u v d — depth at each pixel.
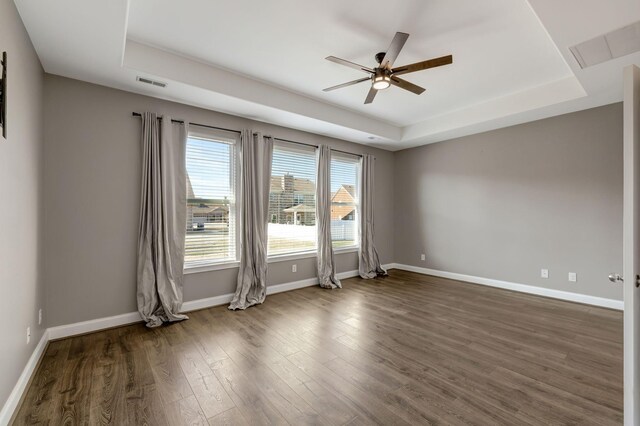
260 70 3.33
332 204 5.41
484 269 4.91
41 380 2.17
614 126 3.65
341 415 1.81
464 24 2.50
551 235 4.17
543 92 3.73
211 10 2.33
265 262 4.27
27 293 2.19
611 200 3.69
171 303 3.38
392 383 2.14
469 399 1.96
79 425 1.73
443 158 5.48
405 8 2.31
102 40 2.29
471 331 3.05
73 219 2.94
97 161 3.08
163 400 1.95
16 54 1.93
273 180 4.55
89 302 3.03
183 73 3.04
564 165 4.04
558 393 2.01
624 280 1.47
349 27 2.55
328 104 4.36
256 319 3.43
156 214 3.33
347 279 5.42
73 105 2.95
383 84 2.79
